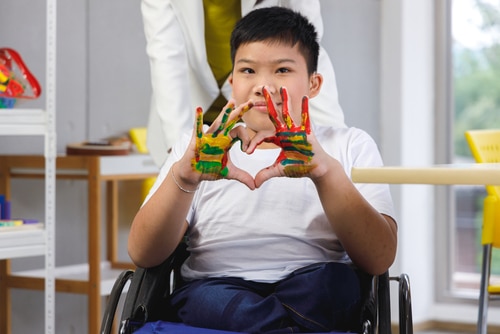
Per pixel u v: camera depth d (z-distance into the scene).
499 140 3.79
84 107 4.88
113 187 4.86
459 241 5.96
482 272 3.60
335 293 1.87
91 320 4.18
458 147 5.93
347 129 2.14
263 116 1.99
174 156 2.15
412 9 5.72
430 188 5.94
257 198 2.04
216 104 2.98
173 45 2.82
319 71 2.74
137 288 1.97
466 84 5.90
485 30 5.83
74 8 4.82
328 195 1.83
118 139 4.75
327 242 2.02
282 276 1.99
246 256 2.03
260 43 1.99
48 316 3.54
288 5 2.82
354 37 5.47
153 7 2.83
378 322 1.86
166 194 1.89
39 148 4.64
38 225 3.56
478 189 5.90
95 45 4.93
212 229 2.05
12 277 4.29
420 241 5.83
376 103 5.68
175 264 2.13
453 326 5.88
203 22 2.84
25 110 3.48
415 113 5.77
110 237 4.90
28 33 4.59
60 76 4.76
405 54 5.67
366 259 1.92
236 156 2.08
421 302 5.83
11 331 4.42
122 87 5.05
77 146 4.37
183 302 1.96
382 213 1.97
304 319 1.86
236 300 1.87
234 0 2.90
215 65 2.95
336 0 5.32
